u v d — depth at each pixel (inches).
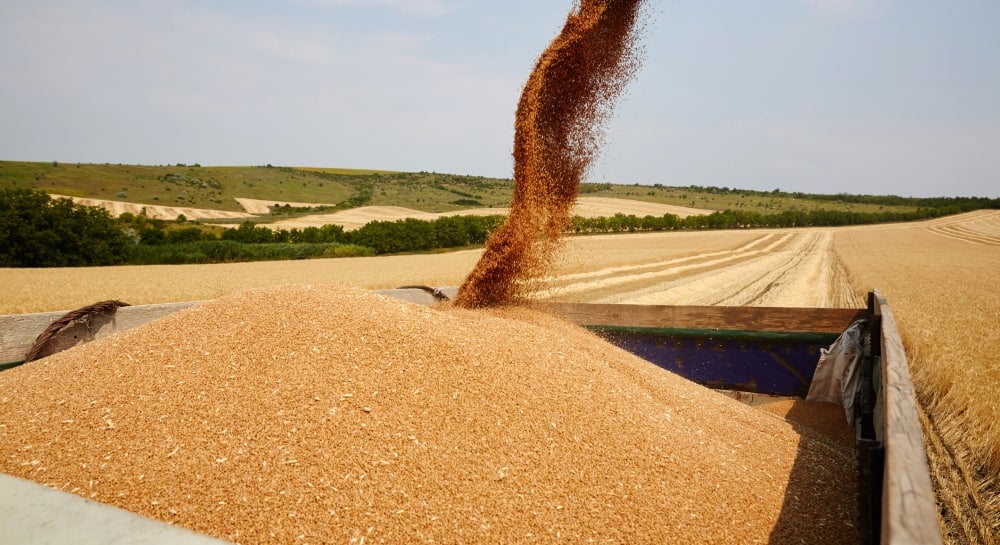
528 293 248.2
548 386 143.6
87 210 1795.0
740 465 135.6
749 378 212.7
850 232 3257.9
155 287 1032.2
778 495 126.6
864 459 94.2
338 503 100.3
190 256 1909.4
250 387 124.9
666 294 835.4
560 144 258.5
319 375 129.4
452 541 97.5
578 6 251.0
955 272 1256.8
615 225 3275.1
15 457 103.0
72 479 99.0
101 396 121.3
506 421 127.4
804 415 192.2
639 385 166.7
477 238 2758.4
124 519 57.2
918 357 387.9
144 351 137.8
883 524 59.1
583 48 246.2
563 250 259.8
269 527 93.8
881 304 180.9
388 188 5964.6
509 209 248.7
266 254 2049.7
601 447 126.7
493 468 114.7
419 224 2544.3
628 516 110.0
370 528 96.8
